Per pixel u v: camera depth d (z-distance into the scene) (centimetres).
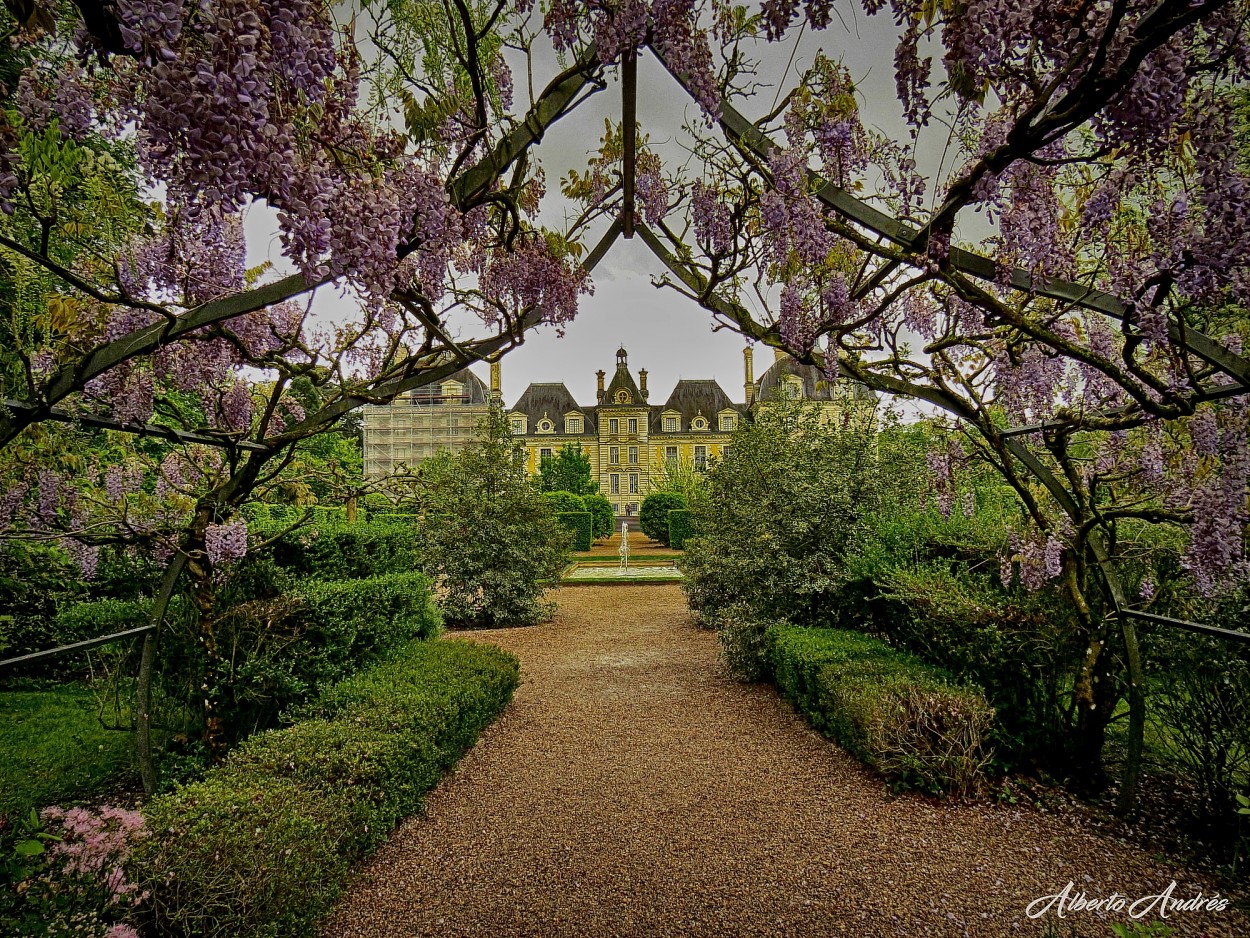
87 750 379
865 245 179
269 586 385
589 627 820
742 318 229
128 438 297
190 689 345
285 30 92
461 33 171
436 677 394
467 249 229
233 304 151
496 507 838
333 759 268
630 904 237
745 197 202
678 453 4041
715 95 158
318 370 281
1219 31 117
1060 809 300
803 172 173
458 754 371
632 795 329
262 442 267
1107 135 130
